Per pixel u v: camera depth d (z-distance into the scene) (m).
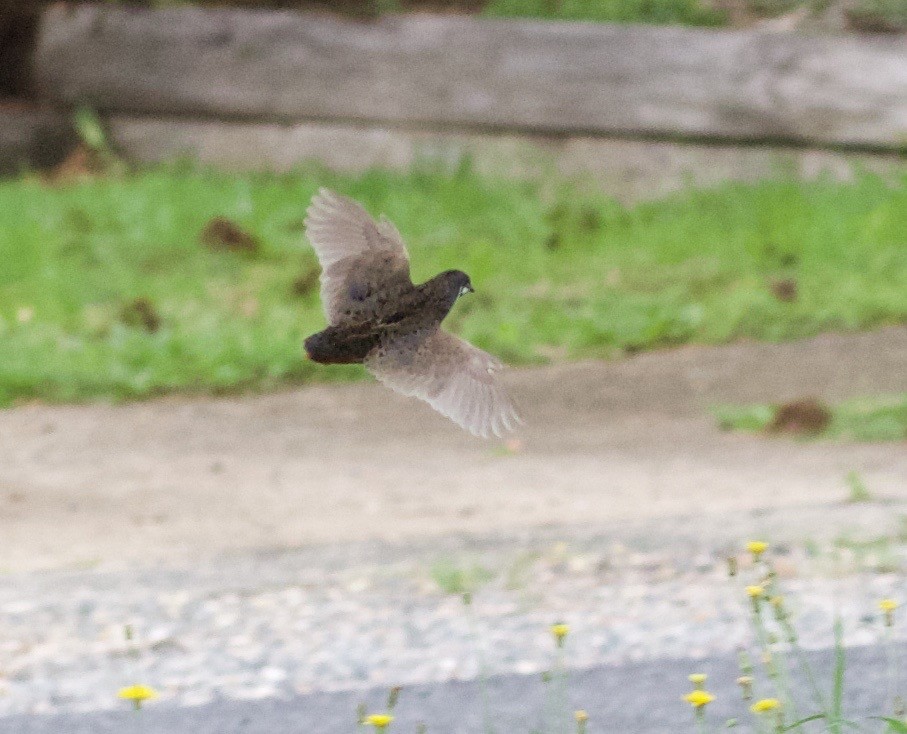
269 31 32.03
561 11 32.59
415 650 11.49
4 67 32.25
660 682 10.52
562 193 31.20
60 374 22.81
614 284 26.75
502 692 10.52
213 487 18.50
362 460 19.69
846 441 20.05
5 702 10.66
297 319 25.05
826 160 31.66
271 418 21.69
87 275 26.50
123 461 19.62
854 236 28.36
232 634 12.05
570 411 21.80
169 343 23.72
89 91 32.19
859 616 11.66
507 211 29.92
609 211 30.28
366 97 31.92
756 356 23.92
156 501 17.89
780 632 11.38
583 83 31.81
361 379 23.50
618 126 31.84
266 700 10.55
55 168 31.89
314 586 13.38
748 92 31.69
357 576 13.63
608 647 11.33
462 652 11.40
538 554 14.06
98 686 10.95
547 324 25.09
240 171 31.81
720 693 10.26
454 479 18.75
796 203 29.84
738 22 32.84
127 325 24.61
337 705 10.40
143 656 11.59
